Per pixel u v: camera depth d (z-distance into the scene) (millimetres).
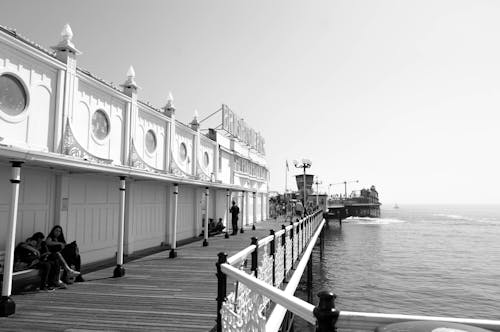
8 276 5809
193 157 17641
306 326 14812
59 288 7500
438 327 1630
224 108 22797
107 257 11078
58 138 8484
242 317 3883
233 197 24859
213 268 9836
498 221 114000
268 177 37531
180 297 6914
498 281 26062
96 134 10172
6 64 7219
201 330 5199
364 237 57719
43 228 8555
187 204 17594
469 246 47031
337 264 32188
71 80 8969
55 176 8914
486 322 2031
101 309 6129
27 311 5969
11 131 7348
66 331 5113
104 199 10945
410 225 89625
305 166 28172
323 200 61125
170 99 14906
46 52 8125
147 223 13617
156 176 10367
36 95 7949
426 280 26047
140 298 6828
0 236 7410
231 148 24641
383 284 24438
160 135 14141
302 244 15094
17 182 5898
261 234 20328
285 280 9352
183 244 15367
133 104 11883
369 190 124000
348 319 2230
